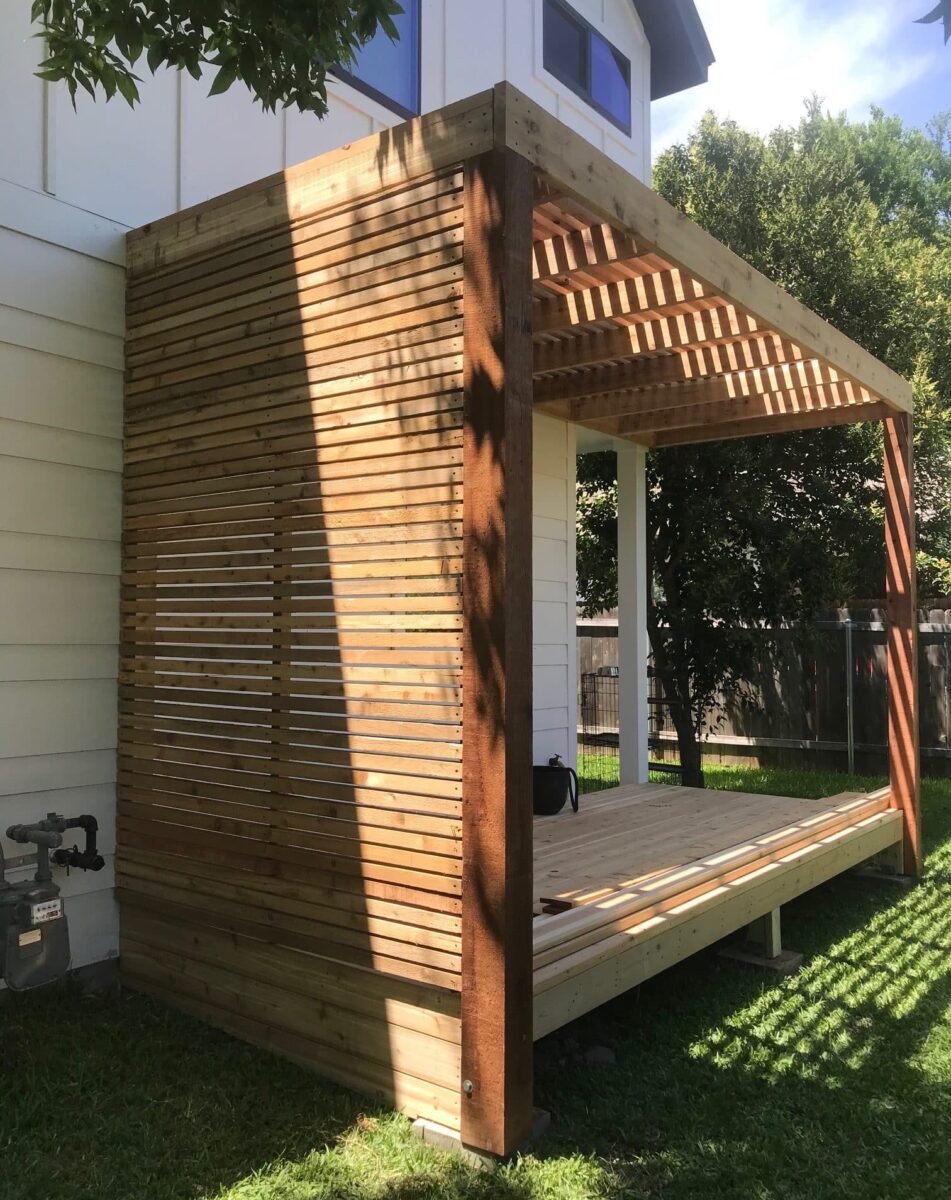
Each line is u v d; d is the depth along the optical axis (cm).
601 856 414
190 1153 247
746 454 774
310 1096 278
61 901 308
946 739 908
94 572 363
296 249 309
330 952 290
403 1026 271
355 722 288
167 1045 310
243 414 327
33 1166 239
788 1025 346
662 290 377
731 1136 265
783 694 966
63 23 285
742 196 904
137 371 366
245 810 318
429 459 271
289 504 310
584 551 867
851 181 1006
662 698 880
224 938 323
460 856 259
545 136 264
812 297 852
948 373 1012
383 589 282
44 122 350
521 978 249
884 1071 308
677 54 810
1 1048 298
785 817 512
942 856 617
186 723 341
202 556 339
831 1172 248
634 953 313
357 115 495
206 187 411
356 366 290
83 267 359
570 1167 243
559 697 628
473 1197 230
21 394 339
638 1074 304
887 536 563
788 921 482
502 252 249
